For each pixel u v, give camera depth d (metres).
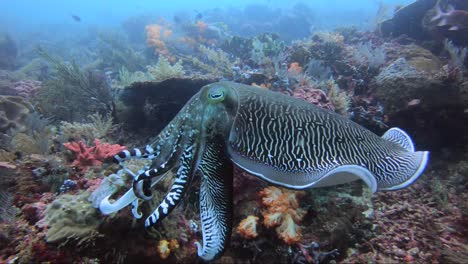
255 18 35.22
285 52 10.41
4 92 10.95
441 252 3.44
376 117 6.23
